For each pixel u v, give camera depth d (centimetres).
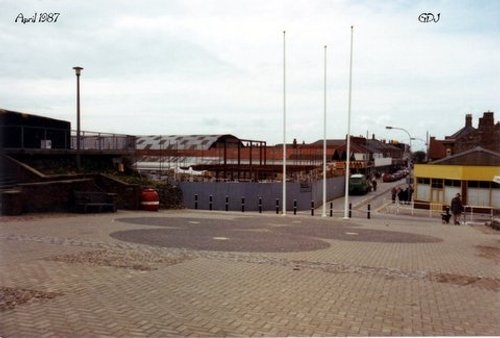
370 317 692
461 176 4416
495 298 820
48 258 1028
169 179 4062
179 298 760
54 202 2067
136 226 1716
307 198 4281
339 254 1256
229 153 6762
